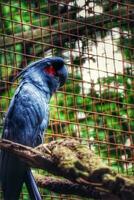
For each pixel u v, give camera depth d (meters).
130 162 8.77
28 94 6.73
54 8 10.04
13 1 10.50
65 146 4.53
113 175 4.03
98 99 8.95
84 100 9.02
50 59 7.23
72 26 9.13
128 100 10.18
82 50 9.29
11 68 8.77
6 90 8.88
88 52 9.05
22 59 9.54
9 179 6.08
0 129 7.75
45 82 7.04
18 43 8.98
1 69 9.16
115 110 9.80
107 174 4.04
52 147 4.62
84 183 4.15
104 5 9.48
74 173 4.21
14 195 6.09
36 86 6.90
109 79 9.52
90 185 4.12
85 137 9.33
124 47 9.35
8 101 8.94
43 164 4.59
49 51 9.62
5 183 6.13
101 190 4.05
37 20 10.20
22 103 6.68
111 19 9.34
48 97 7.04
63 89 9.84
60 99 10.09
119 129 9.72
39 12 9.11
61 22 9.40
